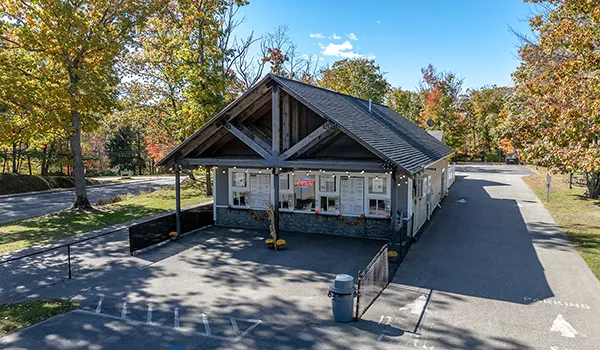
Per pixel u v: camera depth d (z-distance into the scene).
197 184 34.72
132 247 12.97
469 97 69.56
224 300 9.24
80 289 10.02
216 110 26.06
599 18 12.55
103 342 7.36
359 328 7.77
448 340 7.25
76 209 21.53
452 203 22.33
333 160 13.72
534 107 17.34
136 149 59.34
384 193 14.46
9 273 11.30
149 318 8.33
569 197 23.56
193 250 13.45
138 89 29.80
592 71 13.60
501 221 17.38
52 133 21.81
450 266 11.45
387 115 23.16
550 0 16.19
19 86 17.48
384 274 9.86
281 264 11.87
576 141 12.96
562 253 12.45
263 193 16.44
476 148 64.88
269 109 15.15
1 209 24.78
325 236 15.06
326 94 16.62
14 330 7.80
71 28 18.59
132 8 20.88
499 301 8.97
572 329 7.60
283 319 8.22
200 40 27.31
